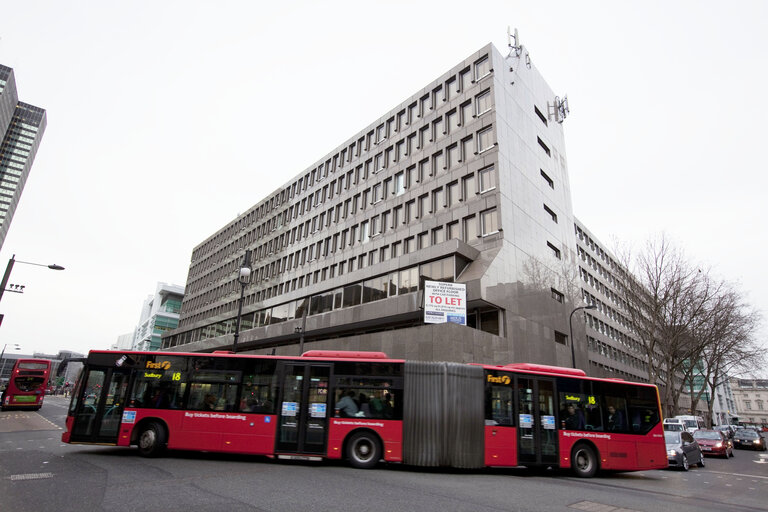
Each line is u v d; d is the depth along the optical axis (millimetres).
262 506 6859
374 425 12023
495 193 30359
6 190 143500
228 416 12172
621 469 13039
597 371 56469
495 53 34438
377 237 38594
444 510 7047
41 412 32094
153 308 119312
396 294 32000
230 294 62438
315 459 13422
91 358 12828
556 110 43750
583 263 62281
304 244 48969
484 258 28828
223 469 10438
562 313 35562
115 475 9094
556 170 40781
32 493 7180
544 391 13102
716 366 43688
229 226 70312
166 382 12594
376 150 42375
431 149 36219
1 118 126812
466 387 12531
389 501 7562
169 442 12047
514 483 10508
